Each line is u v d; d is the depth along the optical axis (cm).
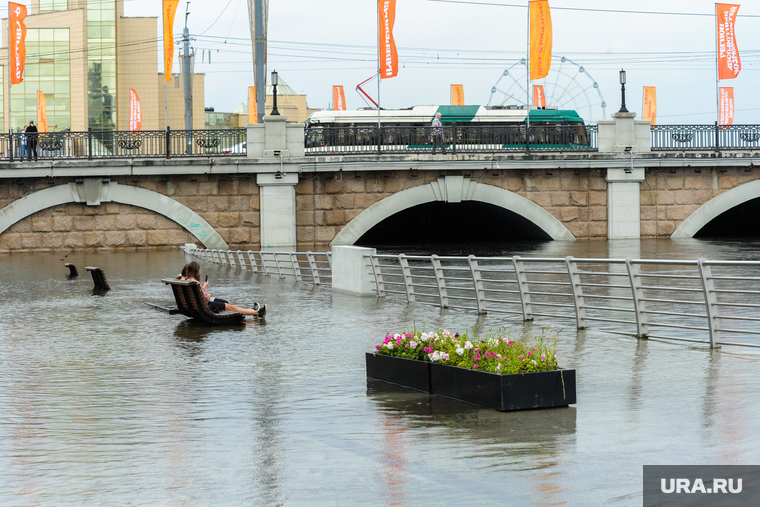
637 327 1848
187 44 8356
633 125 5956
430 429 1069
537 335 1891
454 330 1997
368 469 904
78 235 5462
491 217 7388
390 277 3966
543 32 5931
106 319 2322
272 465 927
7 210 5353
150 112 13312
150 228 5541
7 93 13125
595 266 3978
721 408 1141
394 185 5753
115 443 1029
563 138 6253
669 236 6041
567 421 1093
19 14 5697
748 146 6094
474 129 6266
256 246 5612
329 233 5697
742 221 7819
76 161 5362
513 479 859
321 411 1188
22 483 874
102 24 12975
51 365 1600
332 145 5884
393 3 5794
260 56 5850
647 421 1080
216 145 5691
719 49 6181
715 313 1681
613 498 798
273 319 2286
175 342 1881
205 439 1042
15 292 3122
